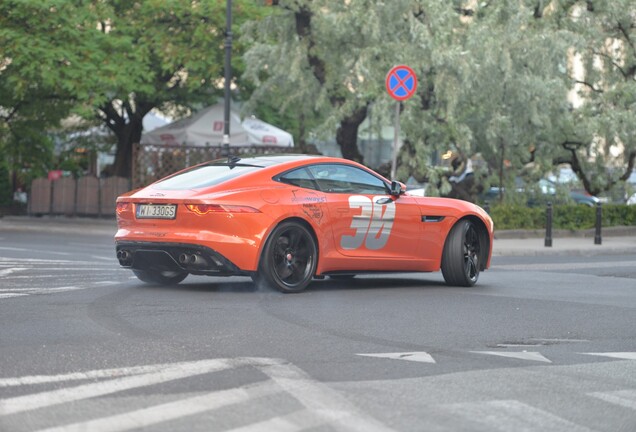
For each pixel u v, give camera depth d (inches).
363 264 503.2
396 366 294.0
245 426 218.8
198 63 1330.0
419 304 447.5
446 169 1077.8
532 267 740.7
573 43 1087.0
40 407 234.1
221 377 270.7
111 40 1304.1
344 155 1154.0
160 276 513.3
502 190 1176.2
